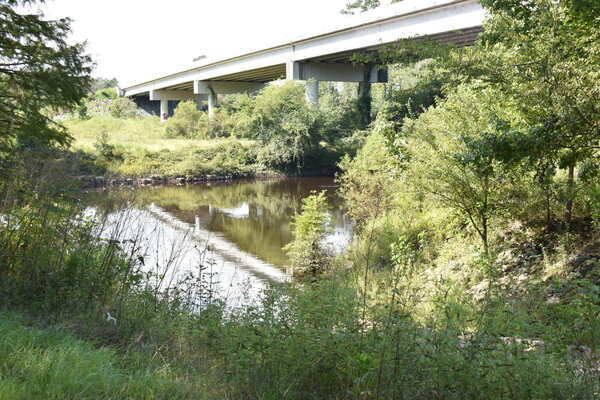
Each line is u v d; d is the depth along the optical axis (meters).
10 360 4.01
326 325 4.70
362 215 19.88
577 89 8.38
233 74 63.28
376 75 50.72
